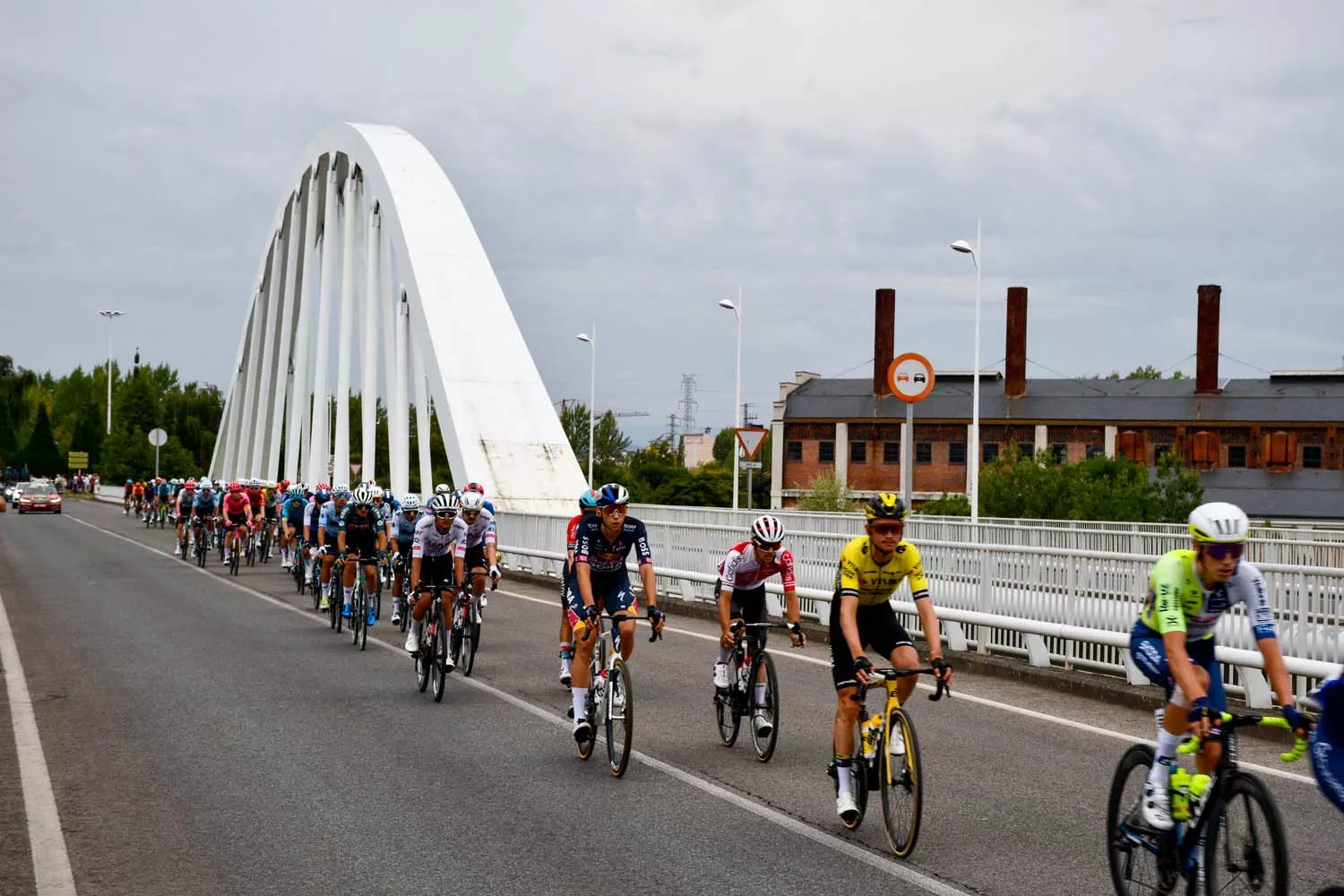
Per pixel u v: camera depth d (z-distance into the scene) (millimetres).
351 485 35906
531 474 27031
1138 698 10930
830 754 8906
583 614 8547
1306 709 9961
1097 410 66312
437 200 29672
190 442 119625
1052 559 12805
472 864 6156
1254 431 63969
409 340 34094
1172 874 5324
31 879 5910
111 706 10703
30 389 140625
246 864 6156
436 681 11148
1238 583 5336
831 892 5730
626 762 8008
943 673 6375
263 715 10328
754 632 8914
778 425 69688
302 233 39844
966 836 6723
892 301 69625
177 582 24281
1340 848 6562
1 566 28250
